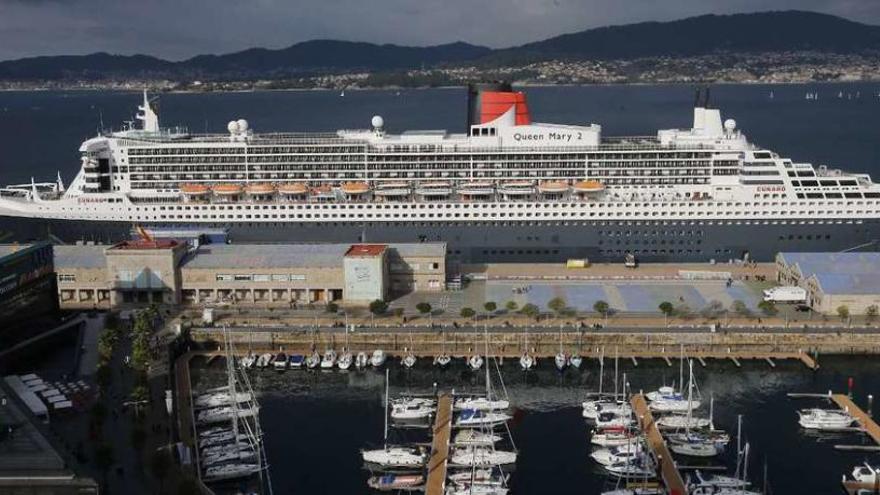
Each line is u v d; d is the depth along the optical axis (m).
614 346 135.62
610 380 127.69
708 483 96.31
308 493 98.06
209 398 119.62
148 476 94.56
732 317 142.25
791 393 122.06
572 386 126.31
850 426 111.00
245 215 175.62
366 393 125.56
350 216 174.50
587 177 177.12
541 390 125.50
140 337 126.44
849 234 169.75
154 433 105.94
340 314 148.88
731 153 172.62
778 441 108.81
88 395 117.25
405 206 173.25
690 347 134.88
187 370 131.75
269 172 180.62
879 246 169.50
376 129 185.25
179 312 151.38
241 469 101.00
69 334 142.38
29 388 116.81
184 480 90.81
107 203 177.12
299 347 139.75
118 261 154.38
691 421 111.44
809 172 171.12
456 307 150.62
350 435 112.56
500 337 137.00
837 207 168.00
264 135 192.75
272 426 115.31
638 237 173.12
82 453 99.31
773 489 97.56
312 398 124.19
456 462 103.12
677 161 174.50
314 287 155.12
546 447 108.69
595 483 100.06
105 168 182.12
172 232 176.25
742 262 173.25
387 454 104.25
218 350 140.12
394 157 178.50
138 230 165.50
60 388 118.56
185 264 156.62
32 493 85.31
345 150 179.12
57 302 144.75
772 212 169.50
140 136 187.75
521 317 144.50
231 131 189.12
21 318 134.38
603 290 158.12
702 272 165.25
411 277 160.88
